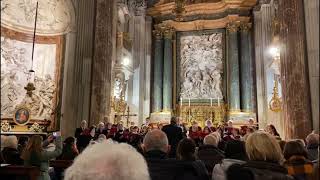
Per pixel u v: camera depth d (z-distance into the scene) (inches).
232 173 105.8
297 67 457.1
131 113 829.2
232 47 862.5
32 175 195.8
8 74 527.2
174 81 896.9
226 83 874.1
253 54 860.0
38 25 552.7
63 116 518.3
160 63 898.1
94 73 519.5
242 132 529.3
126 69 757.3
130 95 836.6
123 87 745.0
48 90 531.5
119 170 49.7
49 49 546.3
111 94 566.6
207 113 851.4
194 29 911.7
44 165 235.3
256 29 842.2
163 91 881.5
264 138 114.9
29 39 547.2
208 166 209.9
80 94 518.3
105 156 51.1
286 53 482.0
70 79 527.2
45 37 552.1
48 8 552.1
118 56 723.4
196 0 920.3
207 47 903.1
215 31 907.4
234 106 832.9
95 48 526.9
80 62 528.4
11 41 531.8
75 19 544.4
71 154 290.7
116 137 450.9
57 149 240.1
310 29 453.1
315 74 438.6
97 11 538.9
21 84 536.1
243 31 868.0
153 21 916.0
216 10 901.8
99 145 55.2
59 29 548.7
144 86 876.0
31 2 549.6
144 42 893.8
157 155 148.6
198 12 908.0
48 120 523.2
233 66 853.2
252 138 116.3
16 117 501.4
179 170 140.7
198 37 911.0
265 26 804.6
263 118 794.2
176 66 906.7
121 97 726.5
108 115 523.2
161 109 879.7
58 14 550.9
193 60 901.8
